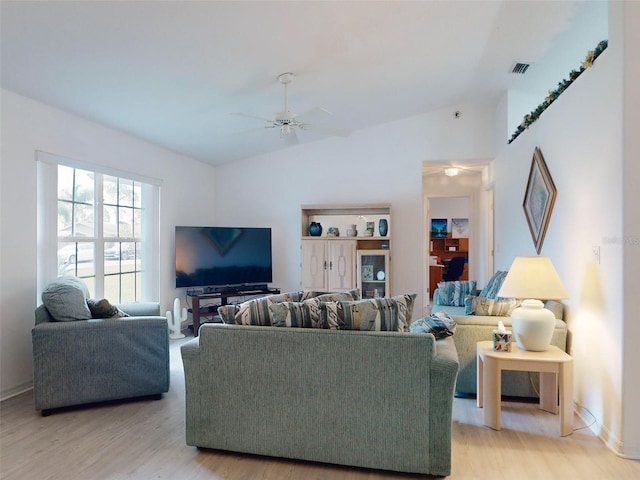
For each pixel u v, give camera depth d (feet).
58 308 9.51
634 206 7.35
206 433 7.59
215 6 8.10
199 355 7.57
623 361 7.43
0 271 9.91
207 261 16.96
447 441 6.70
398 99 15.62
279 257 19.26
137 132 14.05
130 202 14.87
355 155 18.61
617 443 7.57
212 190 19.58
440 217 28.66
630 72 7.32
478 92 16.14
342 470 7.09
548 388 9.45
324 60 11.23
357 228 18.57
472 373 10.15
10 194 10.12
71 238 12.36
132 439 8.13
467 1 9.52
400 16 9.75
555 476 6.86
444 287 15.25
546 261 9.02
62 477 6.80
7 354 10.11
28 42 8.30
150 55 9.48
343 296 8.76
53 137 11.29
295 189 19.12
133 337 9.82
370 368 6.95
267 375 7.33
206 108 13.07
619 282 7.56
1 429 8.52
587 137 8.84
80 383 9.38
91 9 7.61
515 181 14.61
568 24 10.77
